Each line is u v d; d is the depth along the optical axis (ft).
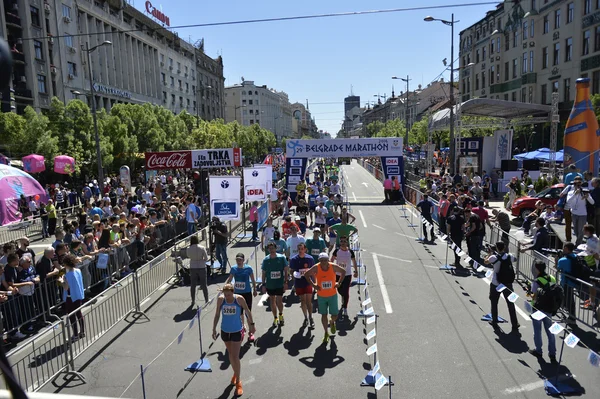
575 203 41.39
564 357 25.30
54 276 33.42
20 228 68.90
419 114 289.53
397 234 63.00
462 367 24.49
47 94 139.74
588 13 124.16
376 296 36.40
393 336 28.66
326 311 28.04
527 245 41.93
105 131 128.36
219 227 44.42
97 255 38.63
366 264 46.37
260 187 60.44
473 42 199.31
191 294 35.76
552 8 140.87
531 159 107.14
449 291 37.35
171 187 110.42
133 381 21.81
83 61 161.07
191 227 56.90
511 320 28.89
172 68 247.09
